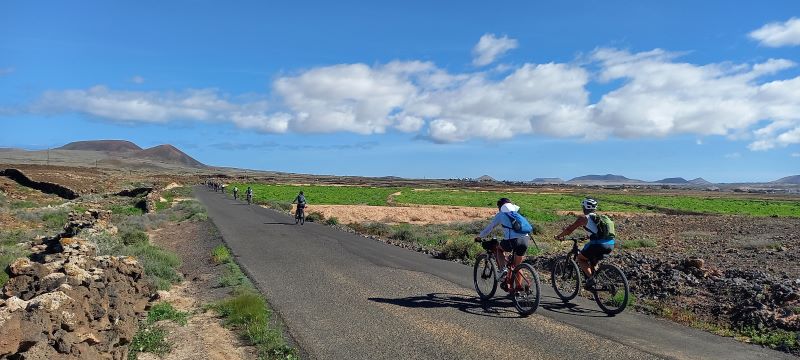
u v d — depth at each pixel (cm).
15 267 630
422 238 2097
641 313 829
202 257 1479
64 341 438
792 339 671
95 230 1711
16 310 429
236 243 1739
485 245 913
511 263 855
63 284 527
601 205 6681
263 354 625
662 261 1216
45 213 2834
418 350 632
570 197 8956
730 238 2472
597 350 632
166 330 722
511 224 848
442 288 1012
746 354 628
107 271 737
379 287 1016
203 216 2781
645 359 602
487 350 632
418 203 6175
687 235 2694
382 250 1619
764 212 5684
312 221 2916
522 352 624
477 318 784
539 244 2023
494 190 13712
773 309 786
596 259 855
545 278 1145
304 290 984
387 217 3888
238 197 6153
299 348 643
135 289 806
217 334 714
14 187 5128
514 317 792
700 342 673
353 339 678
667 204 7112
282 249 1595
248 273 1167
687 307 864
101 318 546
